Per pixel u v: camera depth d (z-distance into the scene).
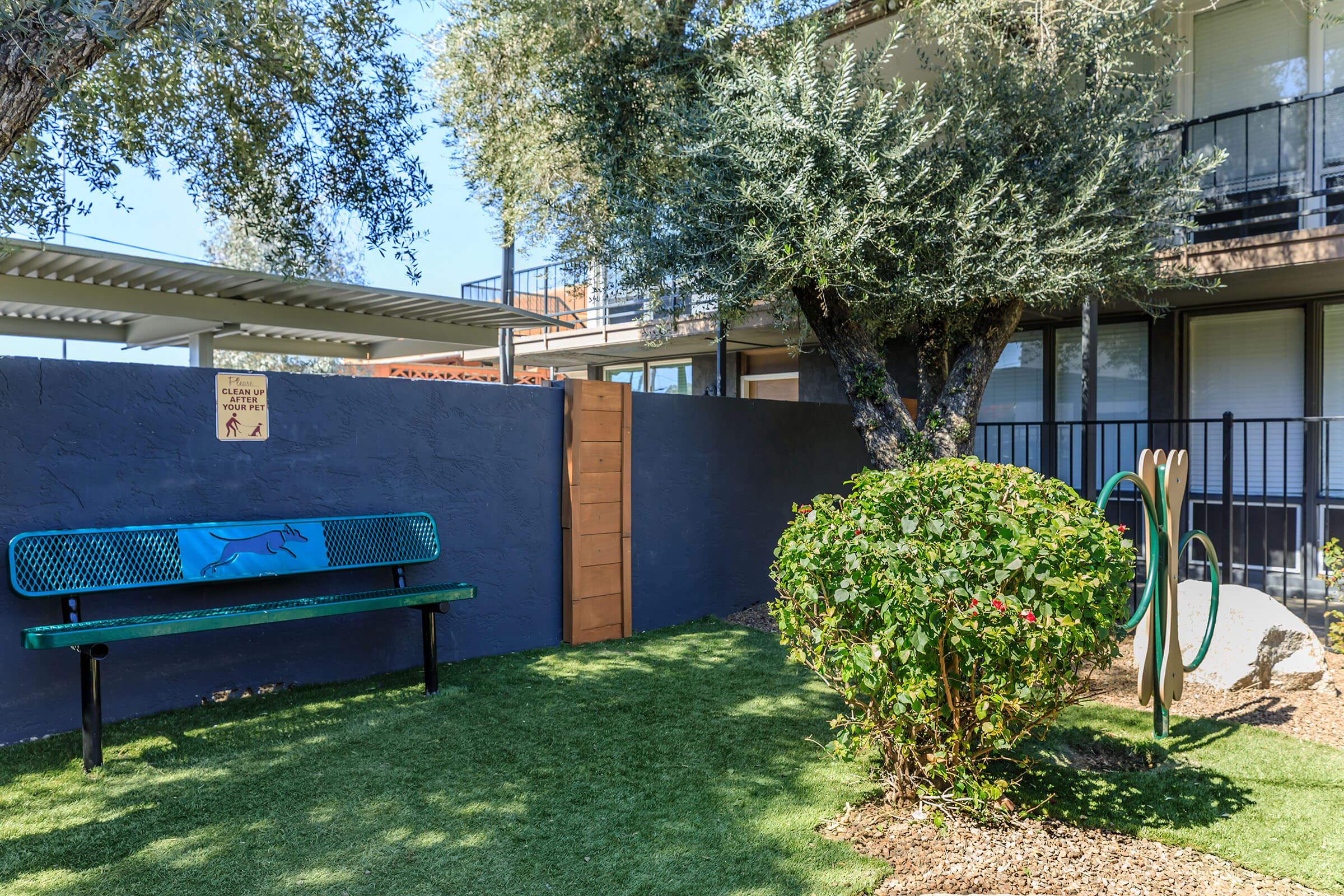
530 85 7.74
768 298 6.32
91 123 6.15
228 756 3.76
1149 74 6.28
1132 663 5.44
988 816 3.21
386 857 2.88
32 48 3.11
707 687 4.89
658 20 6.80
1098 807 3.36
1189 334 8.80
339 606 4.29
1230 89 8.09
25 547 3.80
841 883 2.74
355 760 3.73
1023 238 5.31
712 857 2.91
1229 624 5.00
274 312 8.73
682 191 5.79
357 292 8.07
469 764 3.71
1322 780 3.62
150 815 3.18
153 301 7.84
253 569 4.43
